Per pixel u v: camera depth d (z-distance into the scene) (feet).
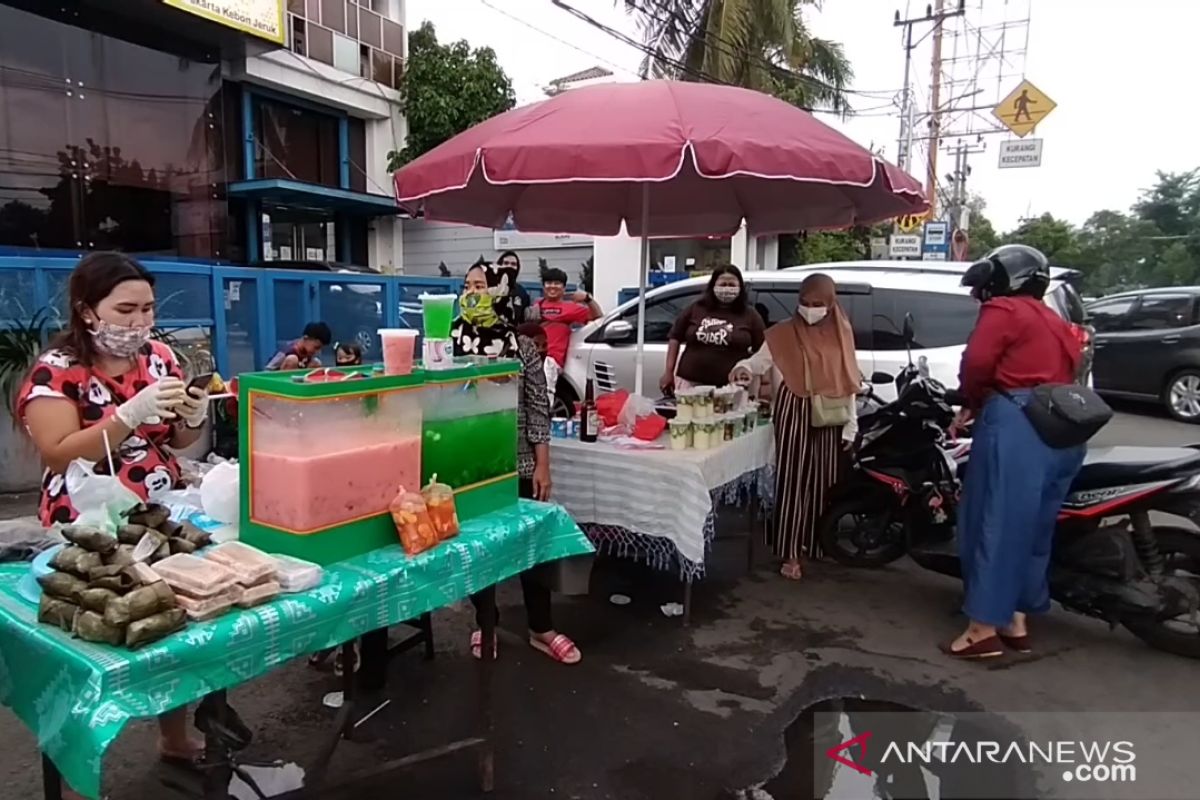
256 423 5.75
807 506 13.29
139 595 4.47
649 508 10.78
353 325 26.71
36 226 27.78
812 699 9.46
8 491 17.99
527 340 9.87
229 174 38.91
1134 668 10.32
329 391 5.64
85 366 6.43
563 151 8.99
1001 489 9.81
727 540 15.51
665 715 9.10
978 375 9.91
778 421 13.16
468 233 50.78
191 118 32.78
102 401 6.50
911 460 13.03
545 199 15.14
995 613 10.03
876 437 13.34
